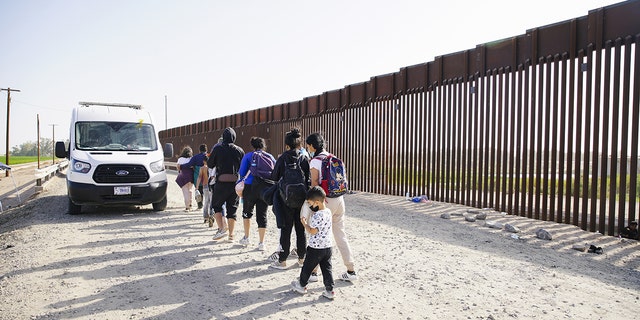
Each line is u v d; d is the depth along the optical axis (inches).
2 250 273.6
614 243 275.0
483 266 226.7
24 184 907.4
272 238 299.3
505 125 386.6
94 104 475.5
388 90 551.8
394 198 508.4
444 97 462.0
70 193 383.2
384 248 265.7
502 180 389.7
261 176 252.4
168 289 193.3
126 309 169.9
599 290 191.2
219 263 235.1
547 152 345.4
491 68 405.4
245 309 169.2
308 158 219.3
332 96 678.5
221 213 288.5
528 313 165.2
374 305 173.2
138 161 402.0
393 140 537.0
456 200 444.8
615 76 296.5
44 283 201.5
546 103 347.3
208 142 1288.1
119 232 319.6
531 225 331.0
